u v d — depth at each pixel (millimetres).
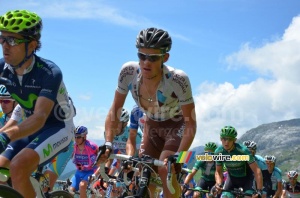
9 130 3156
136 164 3719
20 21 3449
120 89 4344
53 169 5617
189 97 4164
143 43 3865
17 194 2939
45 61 3705
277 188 9992
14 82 3779
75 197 7871
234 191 6957
